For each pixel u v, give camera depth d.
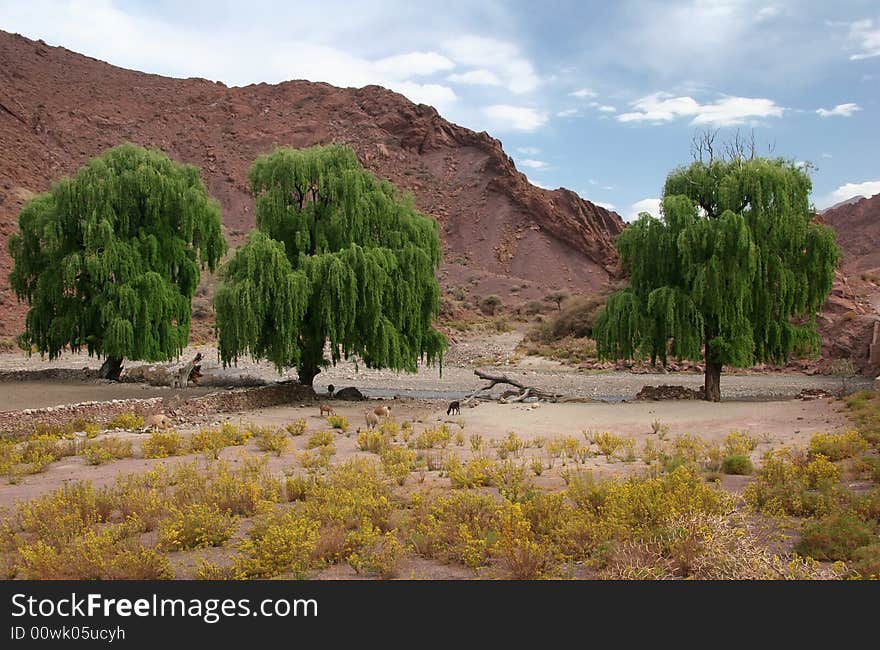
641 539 8.63
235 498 11.63
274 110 193.75
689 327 27.30
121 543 8.95
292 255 29.84
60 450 17.30
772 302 28.12
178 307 35.59
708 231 27.28
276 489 12.55
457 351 61.34
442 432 19.67
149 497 11.26
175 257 35.50
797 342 28.47
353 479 12.43
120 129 163.38
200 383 37.44
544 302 102.19
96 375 38.47
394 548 8.49
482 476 13.02
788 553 8.66
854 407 22.81
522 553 8.22
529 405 28.08
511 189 158.88
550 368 50.62
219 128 180.62
